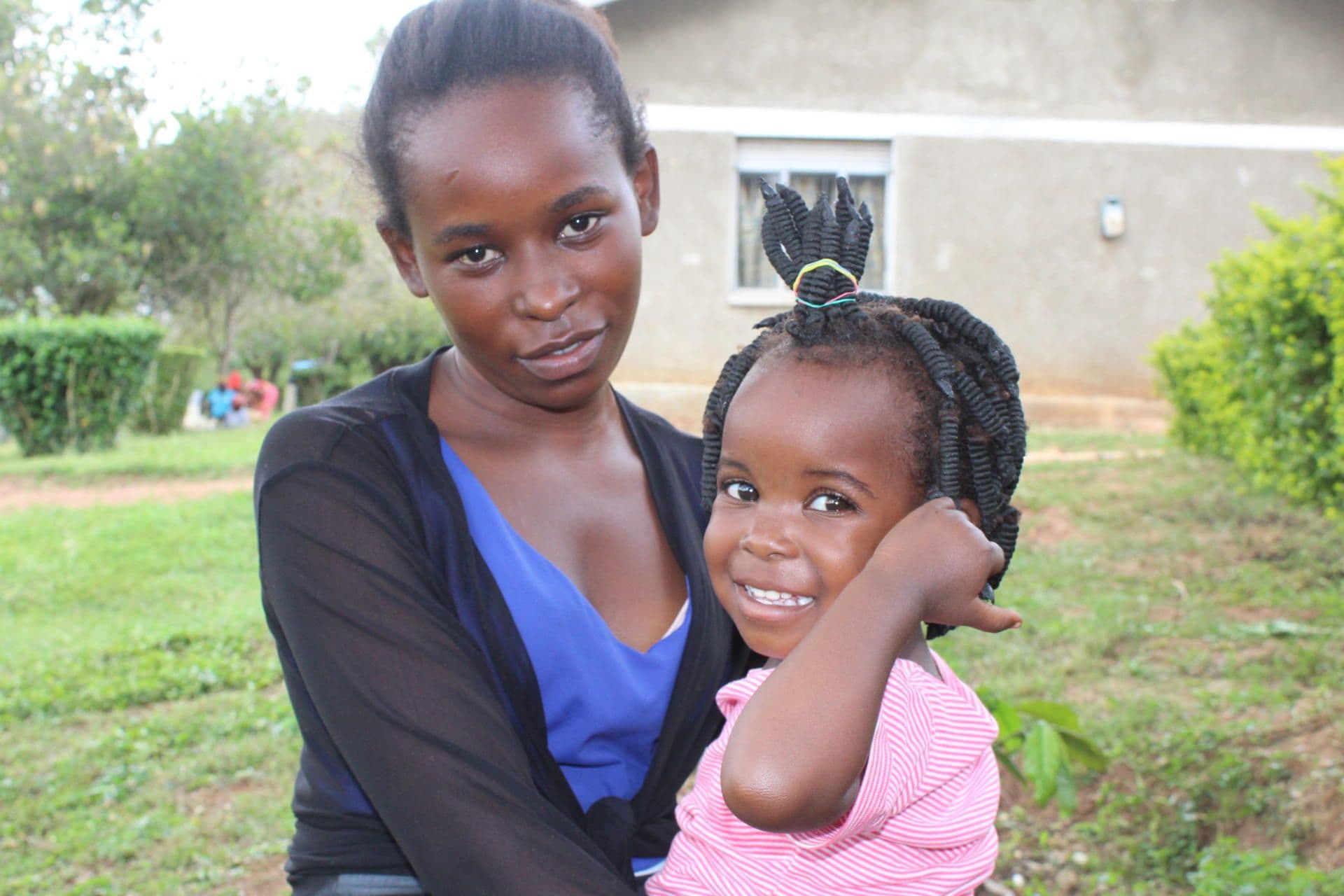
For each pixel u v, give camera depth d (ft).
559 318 4.81
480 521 5.03
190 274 59.31
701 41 41.60
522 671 4.82
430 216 4.71
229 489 38.17
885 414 4.58
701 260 42.01
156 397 55.67
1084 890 13.03
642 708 5.15
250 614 23.67
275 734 17.79
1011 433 4.85
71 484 39.73
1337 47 42.06
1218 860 12.72
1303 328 23.97
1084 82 42.22
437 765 4.23
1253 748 14.85
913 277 42.63
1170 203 42.55
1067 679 17.95
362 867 4.83
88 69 60.29
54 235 57.41
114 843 14.65
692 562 5.46
